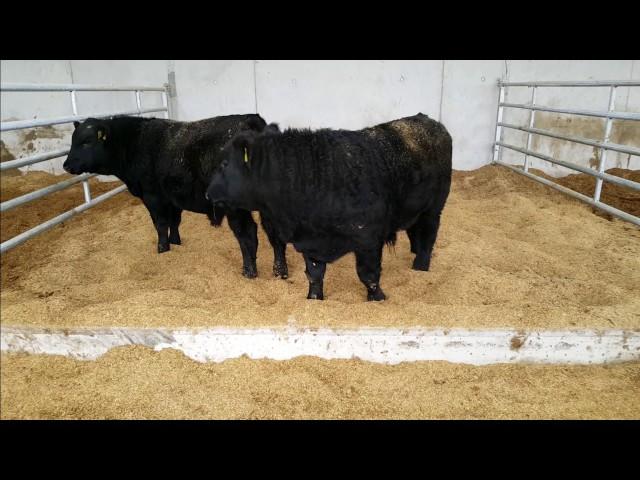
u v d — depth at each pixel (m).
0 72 8.46
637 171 8.19
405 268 4.50
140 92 8.52
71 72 8.45
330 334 3.12
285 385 2.94
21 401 2.86
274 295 3.83
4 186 7.76
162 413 2.78
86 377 3.02
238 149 3.35
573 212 6.06
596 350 3.16
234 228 4.12
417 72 8.38
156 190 4.66
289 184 3.26
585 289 3.86
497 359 3.18
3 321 3.25
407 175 3.68
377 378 3.02
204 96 8.50
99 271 4.44
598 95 8.28
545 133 6.89
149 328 3.14
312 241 3.42
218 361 3.20
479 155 8.76
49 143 8.82
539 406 2.80
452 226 5.59
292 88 8.48
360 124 8.67
